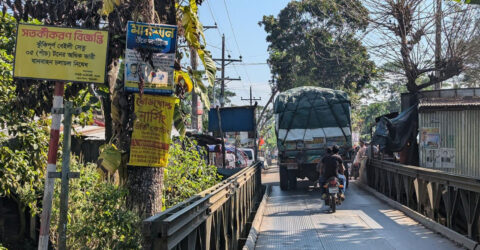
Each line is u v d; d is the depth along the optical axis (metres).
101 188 8.04
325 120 18.67
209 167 13.12
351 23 37.16
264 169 38.34
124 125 7.18
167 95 6.94
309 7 41.25
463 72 18.69
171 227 4.43
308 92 19.09
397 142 16.09
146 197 7.32
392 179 14.85
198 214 5.45
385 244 8.77
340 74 40.84
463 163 14.62
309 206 14.39
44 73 5.35
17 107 7.79
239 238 10.12
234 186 9.16
